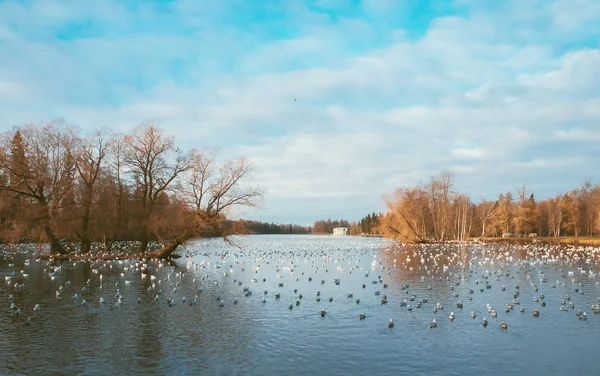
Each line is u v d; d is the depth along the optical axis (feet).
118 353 62.64
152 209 201.67
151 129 197.47
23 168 176.76
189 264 176.45
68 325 77.51
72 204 191.31
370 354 62.28
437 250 270.46
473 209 478.59
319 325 77.36
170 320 81.05
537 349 64.03
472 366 57.62
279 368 57.06
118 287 118.21
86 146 192.95
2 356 61.16
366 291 111.24
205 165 191.52
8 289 113.70
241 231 196.24
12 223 203.10
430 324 75.82
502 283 123.85
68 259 189.98
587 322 78.38
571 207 427.74
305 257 221.66
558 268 160.86
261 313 86.33
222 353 62.80
